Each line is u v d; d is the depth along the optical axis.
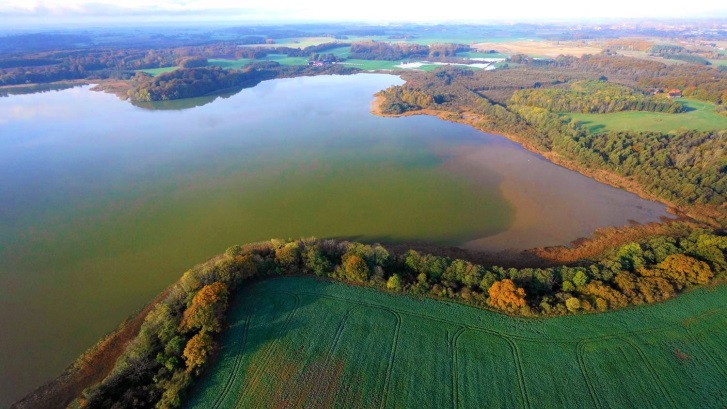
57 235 110.62
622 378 62.47
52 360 71.25
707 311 73.69
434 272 84.12
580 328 71.25
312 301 79.19
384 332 71.62
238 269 83.25
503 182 141.62
